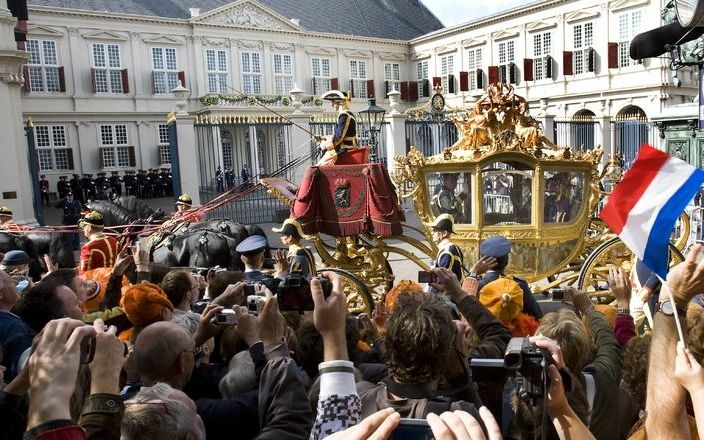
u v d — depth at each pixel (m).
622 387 3.40
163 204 32.84
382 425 1.68
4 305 4.26
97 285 5.73
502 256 6.04
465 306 3.89
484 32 42.25
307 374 3.69
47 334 2.16
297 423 2.87
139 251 6.19
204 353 3.98
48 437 1.95
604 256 8.14
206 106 37.75
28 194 17.44
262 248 6.76
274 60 43.34
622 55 34.72
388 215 7.92
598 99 35.75
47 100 36.81
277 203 22.02
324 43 45.31
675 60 9.38
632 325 4.20
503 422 2.95
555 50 37.97
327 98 8.78
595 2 35.41
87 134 38.28
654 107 33.03
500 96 8.37
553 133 21.62
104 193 33.44
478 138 8.39
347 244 8.59
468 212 8.36
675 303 2.27
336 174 8.12
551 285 8.53
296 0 46.53
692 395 1.98
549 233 8.31
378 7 50.84
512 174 8.43
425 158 8.51
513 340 2.33
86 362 2.46
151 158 40.25
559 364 2.34
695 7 7.28
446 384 2.61
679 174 2.94
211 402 3.30
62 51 37.03
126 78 38.59
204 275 8.64
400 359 2.43
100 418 2.26
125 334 4.76
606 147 22.03
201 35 40.47
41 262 12.59
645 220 2.91
